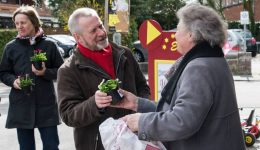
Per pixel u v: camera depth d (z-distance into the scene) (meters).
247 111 9.59
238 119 2.65
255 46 27.69
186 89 2.51
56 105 4.72
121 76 3.50
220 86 2.55
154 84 5.62
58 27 32.81
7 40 20.17
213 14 2.62
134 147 2.79
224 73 2.59
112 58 3.52
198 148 2.58
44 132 4.66
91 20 3.33
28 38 4.64
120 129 2.84
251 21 38.50
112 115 3.42
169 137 2.54
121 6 10.81
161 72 5.58
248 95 12.09
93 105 3.09
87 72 3.38
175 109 2.52
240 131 2.66
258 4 47.41
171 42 5.52
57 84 3.41
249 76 16.14
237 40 19.48
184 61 2.65
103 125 2.93
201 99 2.47
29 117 4.61
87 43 3.38
